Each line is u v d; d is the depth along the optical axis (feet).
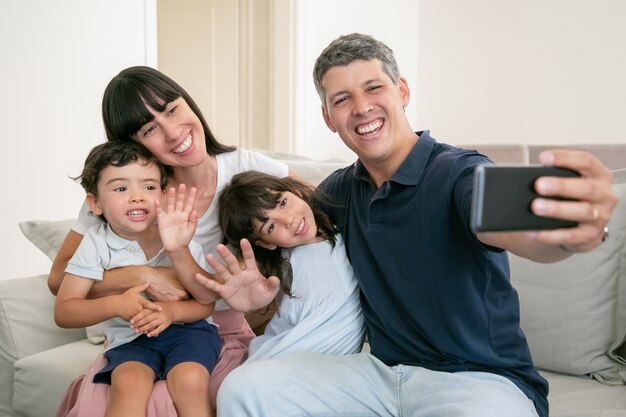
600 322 4.60
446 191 3.75
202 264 4.78
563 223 2.35
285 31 11.27
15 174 7.80
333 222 4.68
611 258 4.66
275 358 4.05
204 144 4.80
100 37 8.66
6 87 7.64
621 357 4.66
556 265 4.72
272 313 5.57
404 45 13.89
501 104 13.28
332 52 4.16
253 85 11.90
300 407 3.64
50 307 5.70
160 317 4.16
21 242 7.95
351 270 4.52
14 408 5.28
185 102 4.75
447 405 3.46
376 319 4.24
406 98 4.49
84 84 8.53
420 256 3.85
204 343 4.37
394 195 4.00
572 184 2.28
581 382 4.56
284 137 11.55
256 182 4.64
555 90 12.57
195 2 12.16
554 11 12.41
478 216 2.18
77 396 4.36
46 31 8.01
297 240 4.54
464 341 3.69
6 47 7.61
